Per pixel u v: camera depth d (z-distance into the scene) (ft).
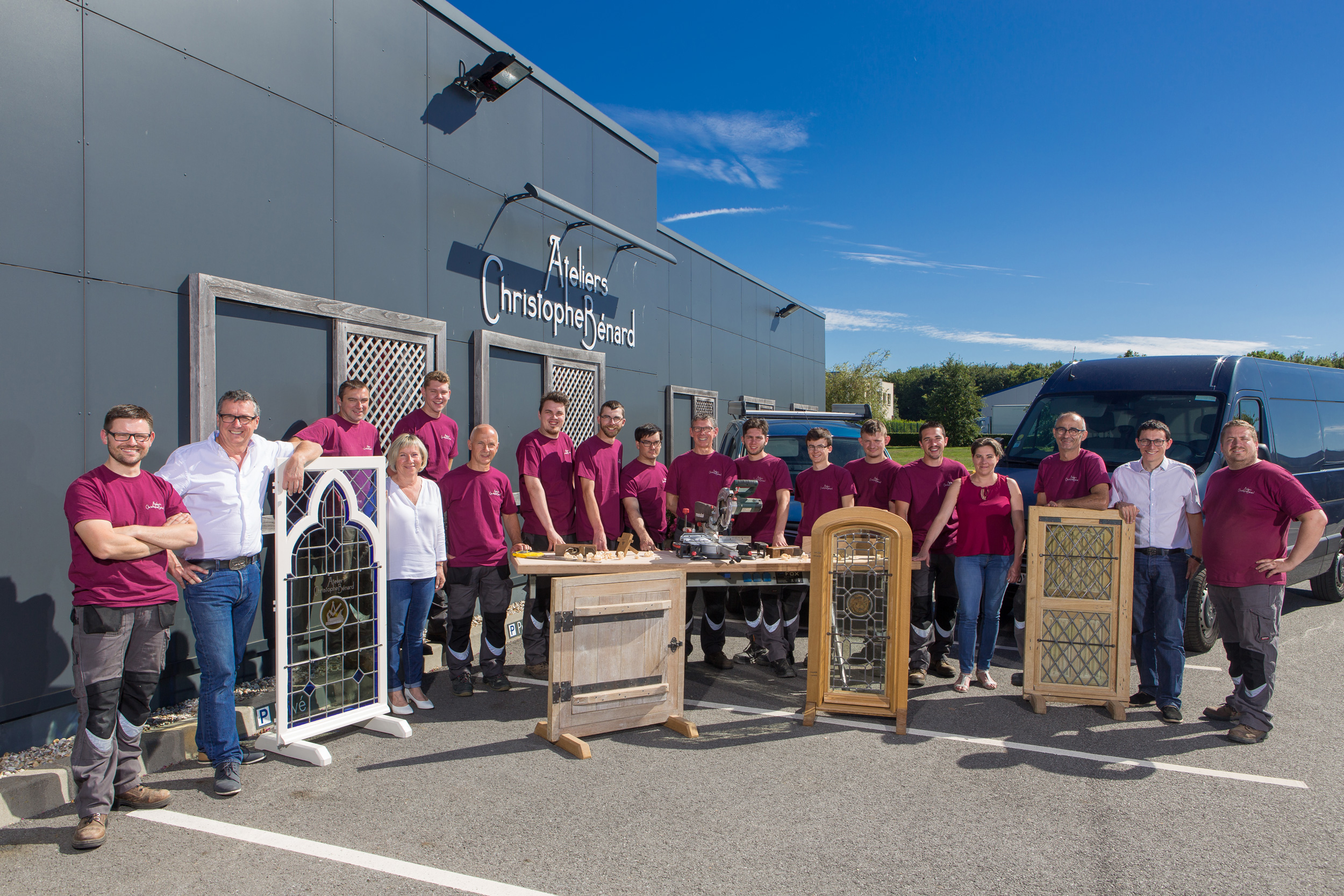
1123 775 12.28
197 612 11.34
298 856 9.53
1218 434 20.24
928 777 12.16
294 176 16.38
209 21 14.64
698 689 16.78
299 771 12.19
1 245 11.60
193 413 14.16
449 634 15.84
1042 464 17.49
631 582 13.88
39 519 12.07
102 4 12.87
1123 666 14.97
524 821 10.53
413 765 12.46
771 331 54.24
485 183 22.20
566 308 25.95
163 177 13.84
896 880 9.13
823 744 13.57
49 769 10.93
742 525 18.62
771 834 10.22
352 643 14.33
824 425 29.09
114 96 13.07
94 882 8.91
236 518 11.69
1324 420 24.99
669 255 30.27
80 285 12.60
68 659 12.42
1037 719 14.90
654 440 17.69
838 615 15.07
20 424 11.84
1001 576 16.48
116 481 10.22
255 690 14.94
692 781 11.94
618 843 9.95
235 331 15.20
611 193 28.71
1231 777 12.21
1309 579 25.21
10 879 8.93
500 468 23.02
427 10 20.06
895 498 17.63
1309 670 18.52
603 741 13.69
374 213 18.45
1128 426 21.56
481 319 22.06
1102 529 15.16
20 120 11.84
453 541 15.79
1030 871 9.35
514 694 16.14
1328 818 10.80
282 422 16.16
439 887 8.91
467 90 21.16
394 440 14.80
